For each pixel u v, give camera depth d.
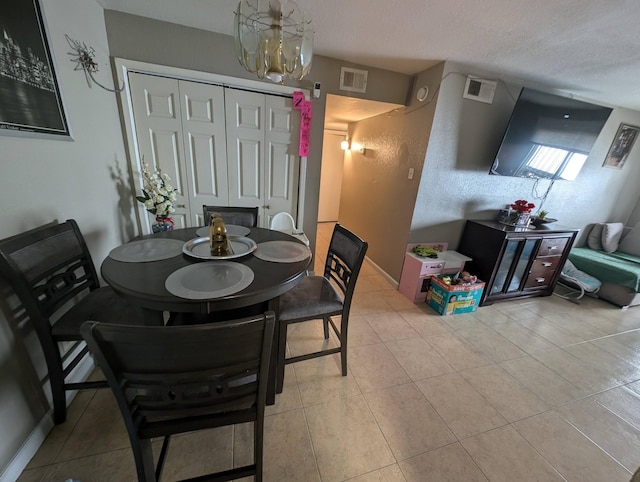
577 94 2.68
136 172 2.12
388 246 3.01
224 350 0.66
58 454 1.09
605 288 2.84
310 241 2.80
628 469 1.19
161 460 1.00
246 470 0.91
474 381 1.64
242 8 1.04
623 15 1.38
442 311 2.36
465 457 1.20
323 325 1.99
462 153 2.52
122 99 1.94
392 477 1.10
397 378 1.62
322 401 1.43
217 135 2.23
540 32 1.62
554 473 1.16
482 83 2.33
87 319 1.16
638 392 1.64
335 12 1.56
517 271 2.64
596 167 3.16
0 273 0.95
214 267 1.14
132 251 1.28
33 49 1.13
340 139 5.18
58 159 1.31
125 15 1.80
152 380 0.66
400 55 2.11
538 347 2.02
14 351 1.04
